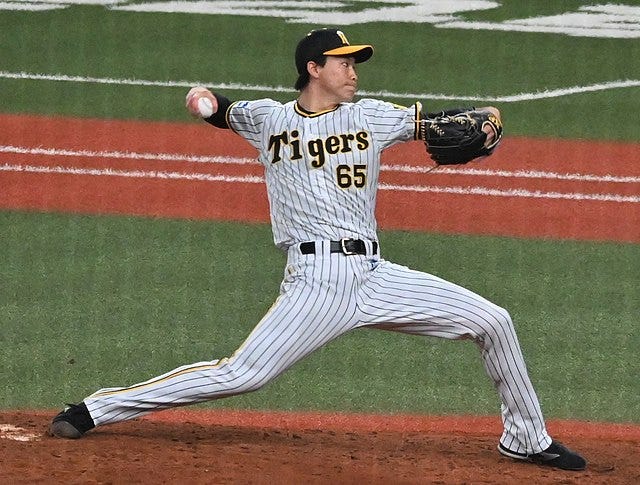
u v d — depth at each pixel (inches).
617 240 1675.7
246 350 813.9
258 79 2490.2
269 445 872.9
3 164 1929.1
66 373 1147.9
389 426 1023.0
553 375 1180.5
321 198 812.0
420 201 1822.1
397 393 1126.4
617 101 2438.5
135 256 1520.7
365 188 822.5
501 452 861.8
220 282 1434.5
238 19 2874.0
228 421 1019.9
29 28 2753.4
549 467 846.5
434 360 1220.5
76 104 2303.2
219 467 788.0
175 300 1363.2
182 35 2748.5
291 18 2893.7
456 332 823.7
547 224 1737.2
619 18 2987.2
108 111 2267.5
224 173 1939.0
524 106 2388.0
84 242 1567.4
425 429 1017.5
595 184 1952.5
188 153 2036.2
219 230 1644.9
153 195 1802.4
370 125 823.7
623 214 1803.6
